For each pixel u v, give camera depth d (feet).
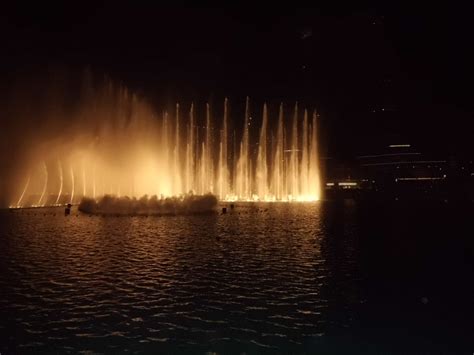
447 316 32.04
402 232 74.74
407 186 244.01
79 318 30.91
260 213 110.42
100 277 41.91
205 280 40.83
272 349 26.05
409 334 28.53
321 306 33.78
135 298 35.37
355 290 38.14
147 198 109.50
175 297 35.65
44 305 33.68
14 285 39.22
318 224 86.12
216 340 27.25
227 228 78.74
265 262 48.88
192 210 110.63
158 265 47.09
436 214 109.19
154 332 28.45
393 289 38.68
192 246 59.00
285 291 37.50
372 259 51.11
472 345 26.94
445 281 41.52
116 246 58.90
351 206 138.21
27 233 71.92
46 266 46.70
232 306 33.47
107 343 26.78
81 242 62.34
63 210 116.26
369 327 29.68
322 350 25.99
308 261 49.57
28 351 25.70
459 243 62.85
